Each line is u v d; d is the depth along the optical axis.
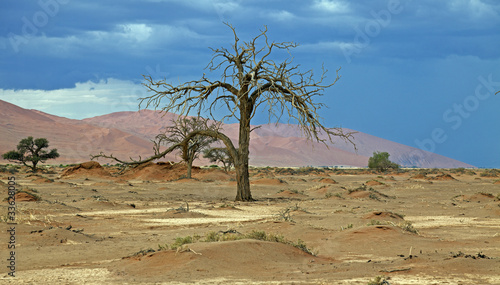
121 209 30.88
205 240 13.47
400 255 13.27
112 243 16.66
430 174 109.56
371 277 10.30
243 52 38.72
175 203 36.97
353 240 15.73
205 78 39.28
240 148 40.31
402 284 9.62
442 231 20.09
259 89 37.69
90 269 11.69
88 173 77.94
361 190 43.09
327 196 40.16
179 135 62.97
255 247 12.48
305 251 13.47
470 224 23.02
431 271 10.71
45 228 18.14
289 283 9.79
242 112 39.94
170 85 39.03
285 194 45.47
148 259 11.84
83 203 32.00
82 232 19.06
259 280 10.05
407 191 50.19
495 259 11.78
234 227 20.55
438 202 34.81
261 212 30.25
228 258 11.59
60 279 10.64
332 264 11.91
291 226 18.67
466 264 11.20
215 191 52.56
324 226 21.62
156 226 22.55
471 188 56.00
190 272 10.62
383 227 16.80
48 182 57.88
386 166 127.06
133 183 64.81
